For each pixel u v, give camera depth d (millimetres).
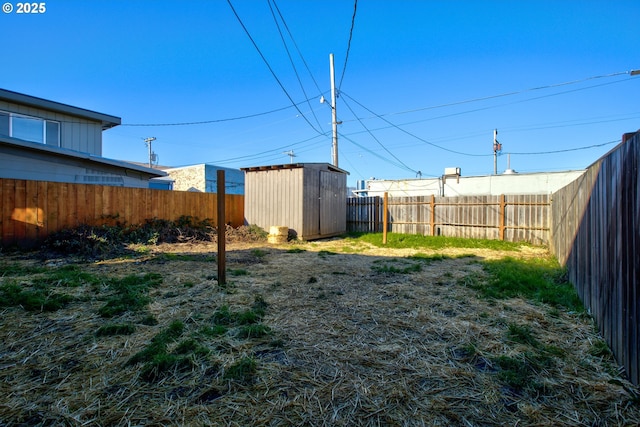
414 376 1987
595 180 2902
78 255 6180
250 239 9562
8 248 6340
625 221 2041
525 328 2682
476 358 2221
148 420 1575
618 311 2145
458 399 1764
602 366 2100
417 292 3863
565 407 1691
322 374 2002
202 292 3742
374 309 3230
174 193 9516
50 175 8688
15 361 2107
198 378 1937
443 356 2252
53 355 2195
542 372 2023
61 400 1708
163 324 2766
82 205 7512
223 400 1739
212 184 21875
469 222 10500
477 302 3471
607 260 2449
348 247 8414
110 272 4770
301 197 9781
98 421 1562
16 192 6500
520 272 4809
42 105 9555
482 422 1581
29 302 3121
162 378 1929
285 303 3396
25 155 8234
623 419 1593
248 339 2477
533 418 1607
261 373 2002
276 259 6348
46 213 6902
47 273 4543
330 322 2867
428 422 1581
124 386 1849
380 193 20516
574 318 2980
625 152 2055
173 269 5074
